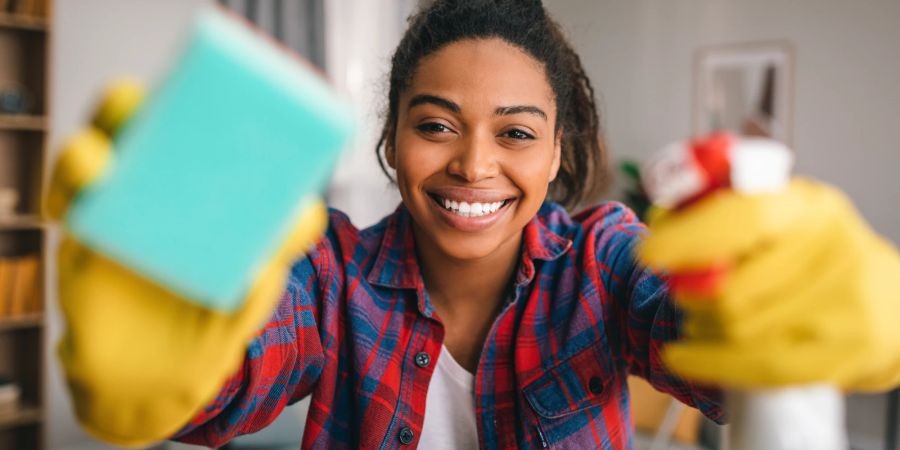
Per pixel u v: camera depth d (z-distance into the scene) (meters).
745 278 0.41
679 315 0.75
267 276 0.42
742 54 3.82
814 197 0.42
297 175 0.35
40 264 2.94
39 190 2.94
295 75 0.35
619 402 0.97
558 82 0.93
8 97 2.84
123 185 0.35
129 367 0.41
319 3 3.63
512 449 0.94
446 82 0.84
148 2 3.41
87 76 3.27
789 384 0.41
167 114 0.34
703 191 0.41
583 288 0.95
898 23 3.42
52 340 3.13
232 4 3.39
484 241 0.87
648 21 4.08
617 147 4.21
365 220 3.70
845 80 3.56
